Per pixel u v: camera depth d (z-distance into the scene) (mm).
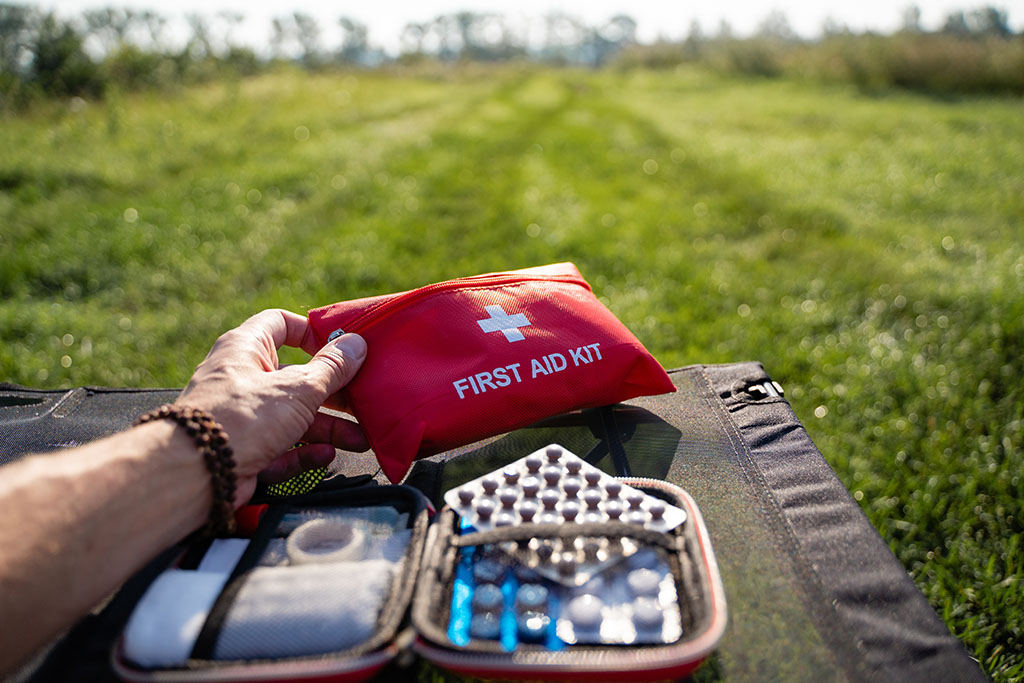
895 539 1572
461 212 4289
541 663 554
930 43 13266
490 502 722
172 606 577
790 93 12992
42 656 616
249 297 2908
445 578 637
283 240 3613
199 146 5930
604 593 639
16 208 3789
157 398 1250
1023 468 1697
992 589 1373
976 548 1501
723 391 1207
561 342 1011
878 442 1898
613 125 8484
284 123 7555
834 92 12852
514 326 1009
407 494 746
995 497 1648
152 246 3377
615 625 608
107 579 552
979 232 3807
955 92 12305
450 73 20797
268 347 897
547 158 6191
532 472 790
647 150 6586
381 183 4941
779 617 709
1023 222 3988
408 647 570
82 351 2303
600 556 651
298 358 2266
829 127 7977
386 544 690
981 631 1293
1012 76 11805
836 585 750
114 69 8633
